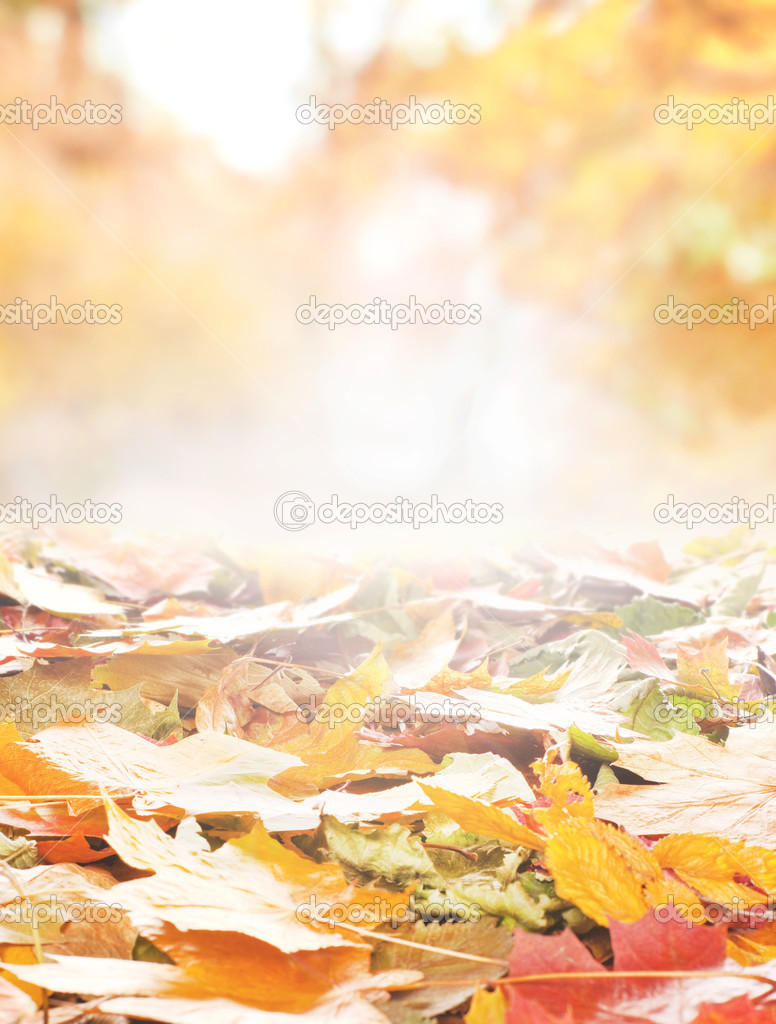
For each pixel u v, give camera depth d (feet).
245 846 4.26
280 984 4.00
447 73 24.63
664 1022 3.95
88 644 5.40
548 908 4.23
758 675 5.32
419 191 25.16
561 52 23.45
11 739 4.53
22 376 24.80
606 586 7.12
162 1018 3.91
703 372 23.52
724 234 23.56
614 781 4.67
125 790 4.48
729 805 4.50
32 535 6.91
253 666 5.26
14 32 24.97
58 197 26.14
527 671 5.46
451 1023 4.00
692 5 21.91
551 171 24.57
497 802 4.51
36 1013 3.96
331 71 25.36
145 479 20.80
